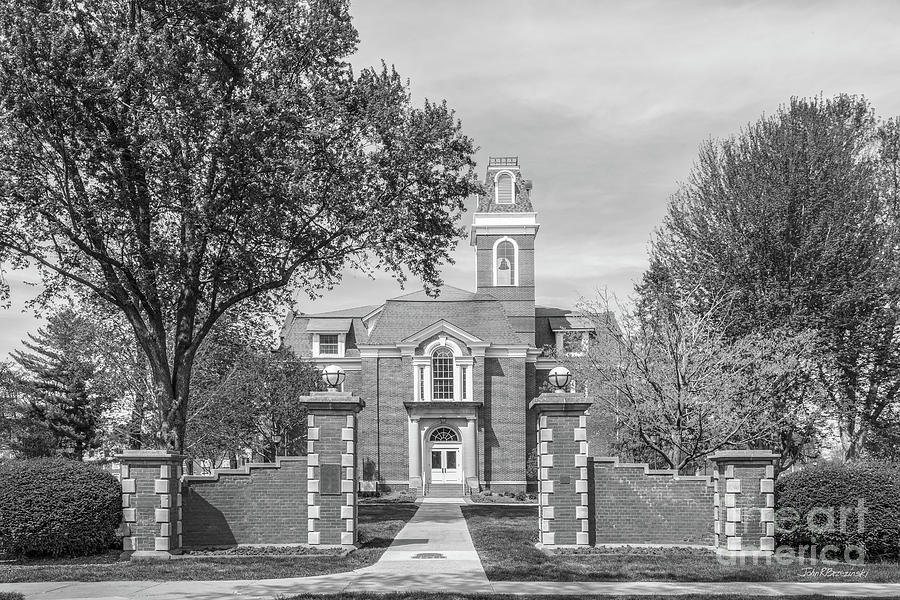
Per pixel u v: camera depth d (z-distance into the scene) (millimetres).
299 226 27906
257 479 20875
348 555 19672
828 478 19406
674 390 27547
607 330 33438
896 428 37219
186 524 20609
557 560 18844
